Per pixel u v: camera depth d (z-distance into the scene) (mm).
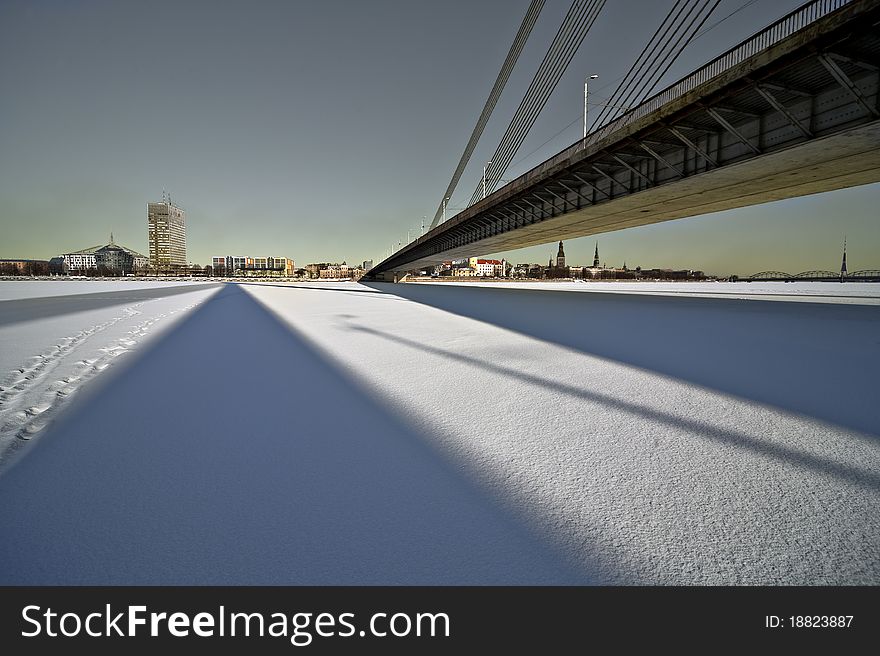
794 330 10180
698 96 16391
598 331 10195
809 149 16422
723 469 2887
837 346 7852
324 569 1946
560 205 31891
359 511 2377
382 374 5781
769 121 16906
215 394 4797
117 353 7508
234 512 2371
